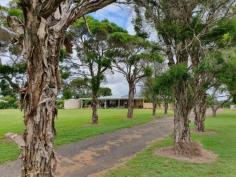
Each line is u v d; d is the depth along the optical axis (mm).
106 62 31641
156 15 16281
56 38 5473
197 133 26859
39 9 5047
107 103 85312
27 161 5273
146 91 48219
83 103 77500
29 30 5152
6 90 21031
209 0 15508
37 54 5219
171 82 15492
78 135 22203
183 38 16266
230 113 65125
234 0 15625
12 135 5410
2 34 5652
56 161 5422
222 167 13664
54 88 5406
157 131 27594
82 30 29047
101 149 17953
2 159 14172
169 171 12711
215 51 14773
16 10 16172
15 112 51781
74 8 5625
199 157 15711
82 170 12883
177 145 16484
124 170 12812
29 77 5281
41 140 5270
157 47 18328
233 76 15094
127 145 19688
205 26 15867
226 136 24797
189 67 15383
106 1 5707
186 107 16984
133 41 31422
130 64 38281
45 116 5297
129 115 41906
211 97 32500
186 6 15555
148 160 14805
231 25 15773
